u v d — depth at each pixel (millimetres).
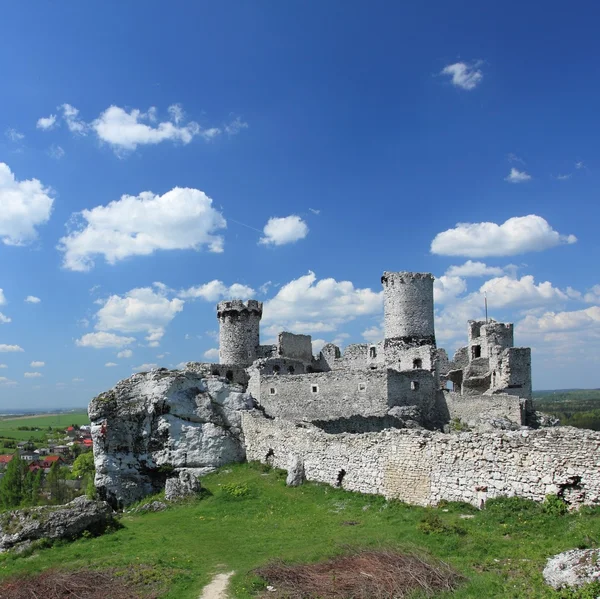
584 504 23141
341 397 51531
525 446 25266
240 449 48469
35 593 21000
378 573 19203
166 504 37062
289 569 21172
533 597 15930
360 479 33750
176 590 20781
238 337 69812
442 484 28406
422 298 58719
